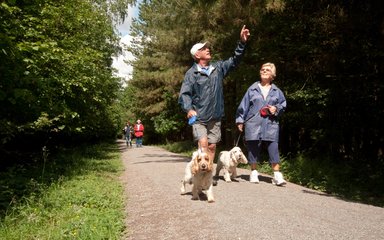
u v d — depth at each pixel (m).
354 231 4.05
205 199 5.84
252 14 12.35
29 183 7.17
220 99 6.26
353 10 10.17
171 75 23.44
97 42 17.47
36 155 11.77
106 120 25.77
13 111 8.17
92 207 5.90
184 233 4.25
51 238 4.40
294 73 11.58
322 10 11.02
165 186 7.40
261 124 7.31
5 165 10.02
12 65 6.89
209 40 15.42
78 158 13.58
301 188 7.21
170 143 32.94
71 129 12.95
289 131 13.34
